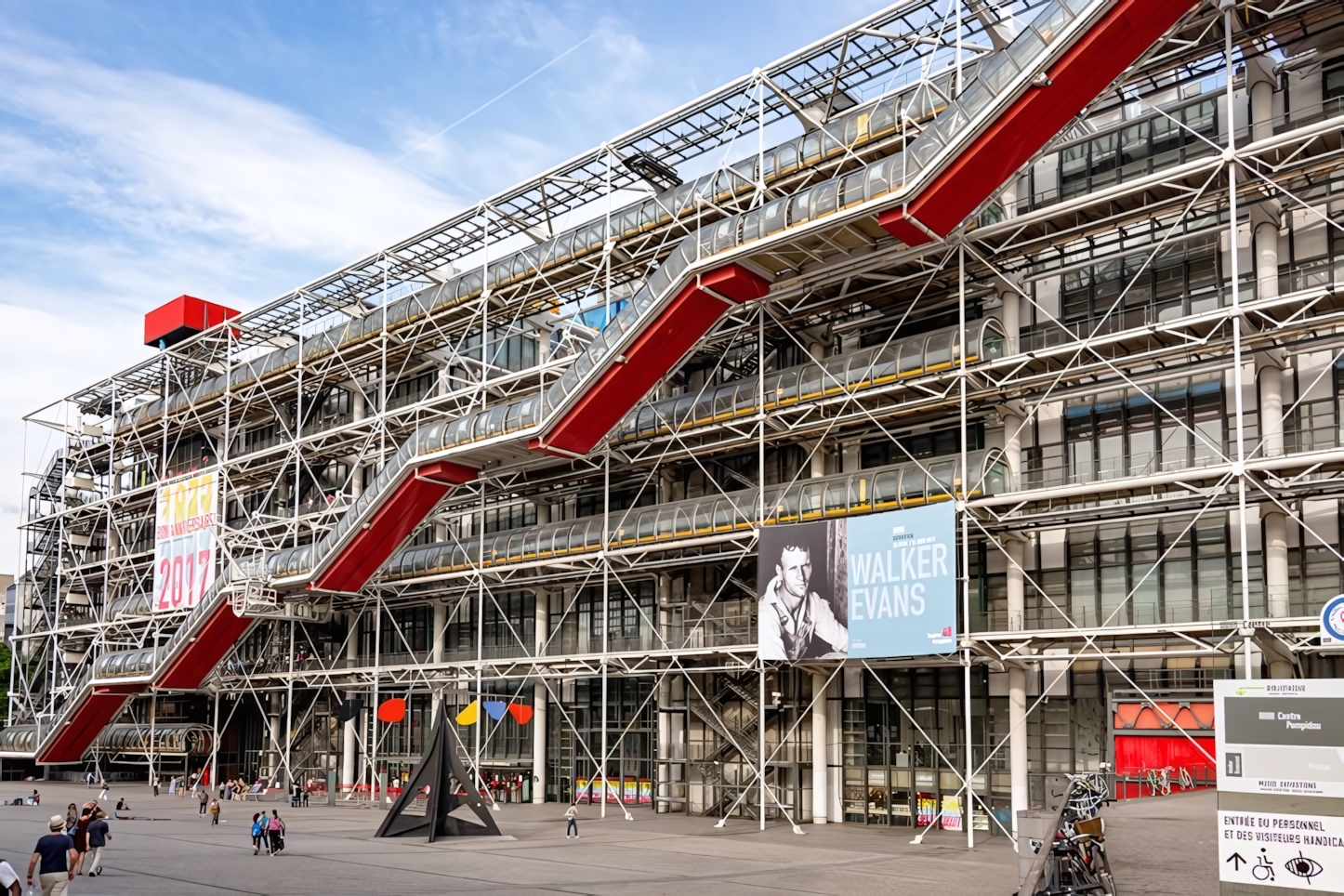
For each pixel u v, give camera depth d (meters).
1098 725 29.92
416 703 50.16
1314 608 26.95
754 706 37.00
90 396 65.56
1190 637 27.08
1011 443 31.56
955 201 28.86
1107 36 26.62
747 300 34.22
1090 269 31.72
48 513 65.75
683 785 39.53
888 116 32.72
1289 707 11.21
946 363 30.91
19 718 64.31
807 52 32.97
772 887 21.30
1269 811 11.21
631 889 21.23
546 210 43.31
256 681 53.19
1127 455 30.38
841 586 31.31
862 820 34.34
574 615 44.56
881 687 34.50
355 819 37.97
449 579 44.59
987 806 31.39
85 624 60.97
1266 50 28.45
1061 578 31.22
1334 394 27.34
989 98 27.69
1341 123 24.83
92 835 23.72
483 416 38.22
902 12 30.98
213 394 56.22
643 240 39.12
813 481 34.22
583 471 41.50
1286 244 28.41
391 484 40.62
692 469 40.88
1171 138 30.58
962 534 30.56
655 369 35.06
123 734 56.88
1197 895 13.12
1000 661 30.42
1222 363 28.55
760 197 33.75
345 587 44.25
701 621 36.75
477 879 22.75
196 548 53.41
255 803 46.38
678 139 38.00
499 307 44.88
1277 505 26.47
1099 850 14.18
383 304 48.38
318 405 56.72
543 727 44.25
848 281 33.00
